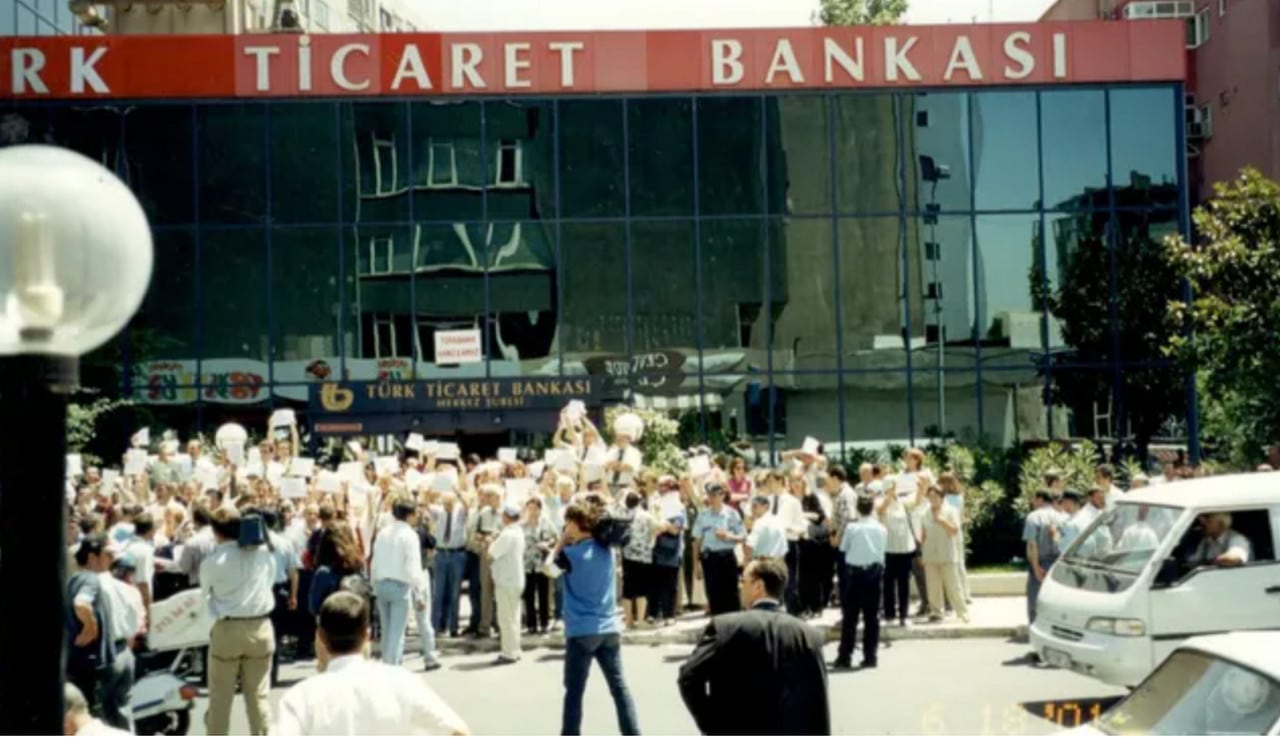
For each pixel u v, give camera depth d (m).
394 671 5.70
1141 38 29.92
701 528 16.73
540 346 29.89
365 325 29.75
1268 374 23.48
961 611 17.84
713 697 6.58
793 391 29.91
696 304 29.94
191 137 29.70
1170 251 25.20
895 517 17.36
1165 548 12.43
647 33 29.98
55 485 3.33
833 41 30.08
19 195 3.27
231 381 29.53
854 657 15.95
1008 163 30.05
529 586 17.72
